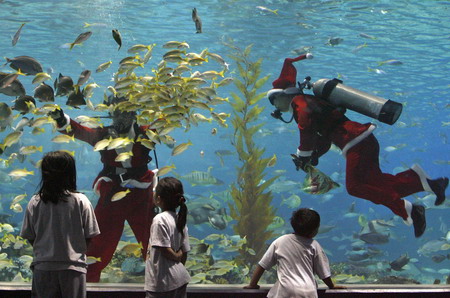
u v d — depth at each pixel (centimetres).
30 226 329
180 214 347
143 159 578
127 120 567
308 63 1237
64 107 1278
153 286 336
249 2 950
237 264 722
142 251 578
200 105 528
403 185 630
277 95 670
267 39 1009
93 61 945
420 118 1983
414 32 1095
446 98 1570
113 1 883
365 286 404
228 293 392
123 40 925
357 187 631
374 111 600
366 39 1071
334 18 1022
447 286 416
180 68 525
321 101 639
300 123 645
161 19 931
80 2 872
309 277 362
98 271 570
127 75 532
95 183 579
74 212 326
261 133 1171
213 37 983
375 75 1312
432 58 1213
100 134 572
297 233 377
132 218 576
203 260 661
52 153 330
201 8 930
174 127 530
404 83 1440
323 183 648
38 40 918
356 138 625
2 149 520
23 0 844
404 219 622
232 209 733
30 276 736
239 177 726
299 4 975
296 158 655
